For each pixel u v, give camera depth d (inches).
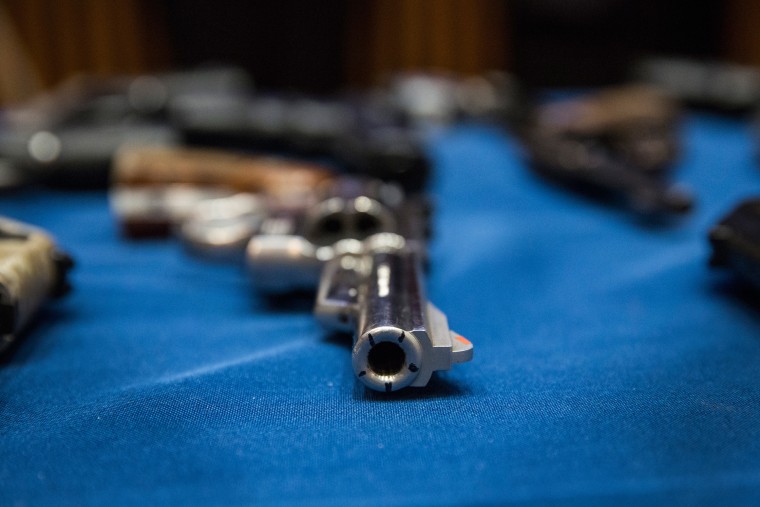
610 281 19.8
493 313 18.5
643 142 27.6
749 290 19.1
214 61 49.0
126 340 17.7
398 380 15.5
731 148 33.6
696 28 52.6
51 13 45.1
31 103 38.2
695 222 23.0
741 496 13.8
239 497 14.0
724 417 15.1
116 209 22.6
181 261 21.3
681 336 17.5
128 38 46.9
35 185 27.4
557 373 16.3
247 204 21.1
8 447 15.0
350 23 49.9
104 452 14.8
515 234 22.3
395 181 24.7
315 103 33.1
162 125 30.4
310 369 16.4
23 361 17.1
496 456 14.5
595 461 14.4
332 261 18.1
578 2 51.0
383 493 14.0
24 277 17.0
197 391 15.9
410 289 16.3
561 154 27.4
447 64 51.4
